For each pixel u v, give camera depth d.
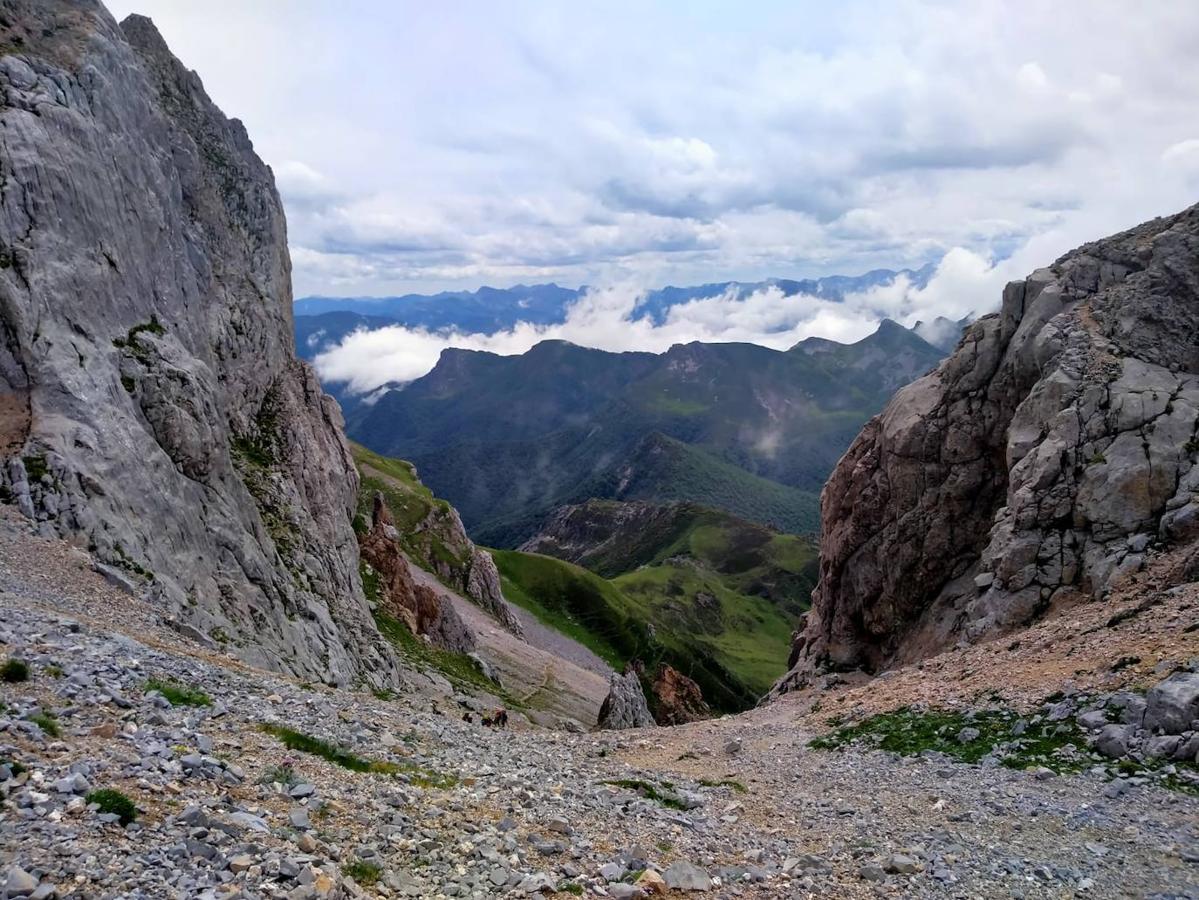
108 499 42.06
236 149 92.88
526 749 32.44
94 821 13.03
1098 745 27.48
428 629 119.06
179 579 45.94
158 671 24.42
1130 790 24.31
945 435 59.78
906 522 60.31
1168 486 43.25
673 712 121.19
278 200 99.88
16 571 32.28
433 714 38.28
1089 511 45.00
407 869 15.18
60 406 43.19
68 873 11.42
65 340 46.12
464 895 14.57
